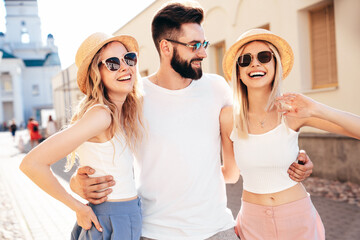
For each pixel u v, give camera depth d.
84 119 1.65
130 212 1.79
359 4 6.11
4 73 56.72
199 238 1.92
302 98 1.81
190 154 1.99
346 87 6.47
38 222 5.50
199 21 2.07
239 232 2.13
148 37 13.68
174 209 1.96
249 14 8.49
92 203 1.78
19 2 67.81
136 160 2.08
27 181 9.20
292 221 1.94
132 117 1.96
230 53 2.11
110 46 1.81
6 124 52.78
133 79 1.87
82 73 1.83
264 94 2.07
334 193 5.64
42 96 61.09
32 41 67.62
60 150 1.56
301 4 7.11
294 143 2.00
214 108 2.12
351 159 6.25
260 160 1.99
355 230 4.02
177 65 2.05
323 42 7.07
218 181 2.07
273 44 2.04
